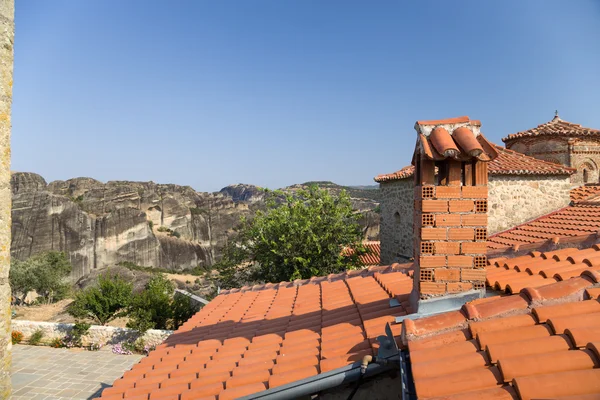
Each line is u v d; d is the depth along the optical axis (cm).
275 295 774
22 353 1664
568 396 199
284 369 384
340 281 734
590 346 238
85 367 1540
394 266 747
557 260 459
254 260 1800
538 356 238
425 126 408
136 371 519
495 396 215
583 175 1680
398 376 329
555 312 285
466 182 401
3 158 458
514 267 459
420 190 407
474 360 255
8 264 469
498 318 294
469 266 395
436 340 289
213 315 721
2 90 454
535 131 1745
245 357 446
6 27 459
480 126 403
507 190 1302
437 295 396
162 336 1694
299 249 1638
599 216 1114
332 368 347
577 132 1639
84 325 1734
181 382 436
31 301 3075
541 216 1308
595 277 315
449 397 220
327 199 1712
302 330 491
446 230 396
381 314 454
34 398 1292
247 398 344
